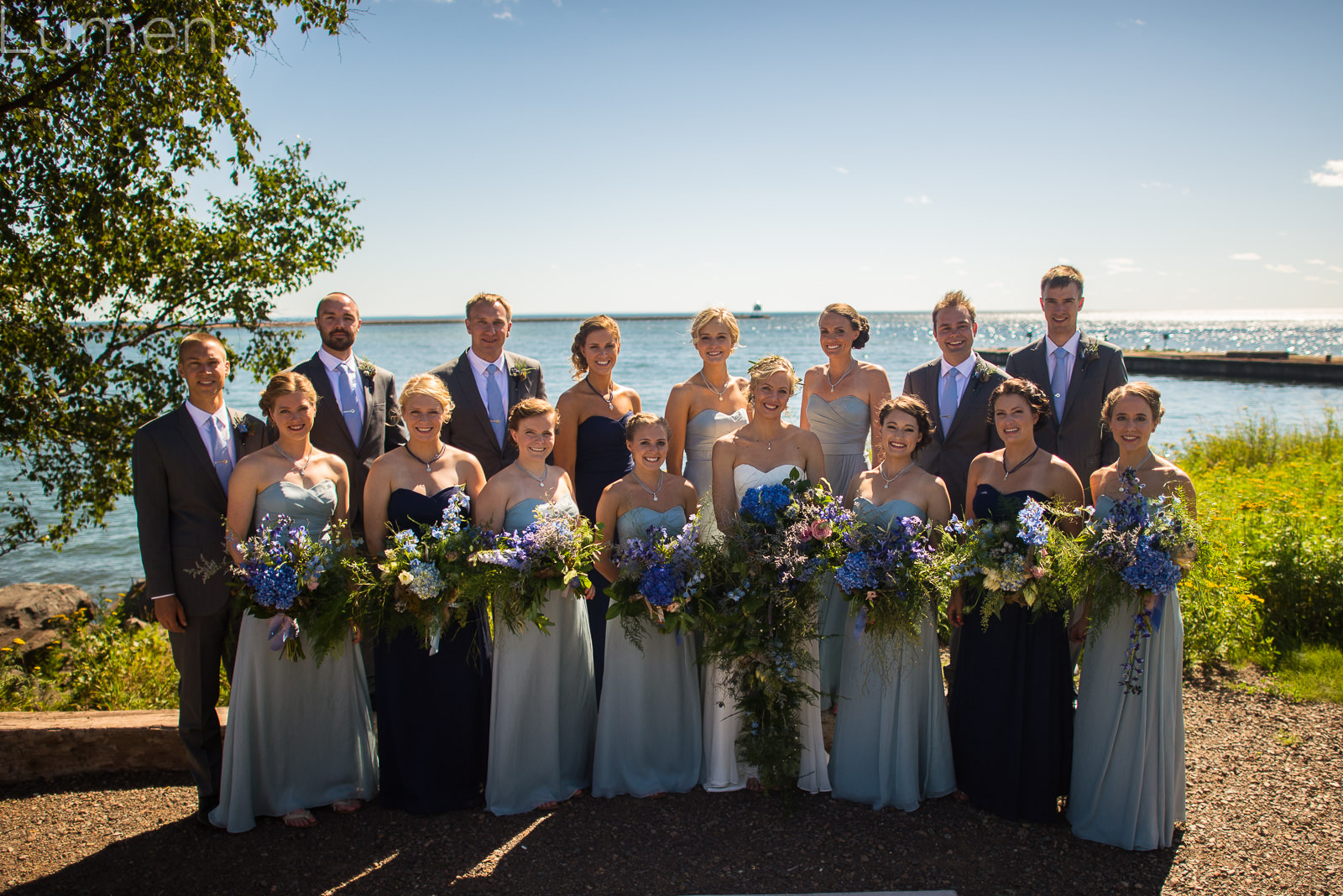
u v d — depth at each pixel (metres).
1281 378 37.03
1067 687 3.79
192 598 3.85
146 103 7.45
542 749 3.95
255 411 26.73
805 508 3.85
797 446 4.33
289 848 3.61
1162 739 3.51
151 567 3.83
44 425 7.95
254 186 9.06
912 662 3.86
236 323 9.00
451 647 3.88
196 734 3.87
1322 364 35.47
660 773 4.09
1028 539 3.44
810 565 3.70
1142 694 3.50
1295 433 13.74
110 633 7.61
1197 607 5.21
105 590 11.49
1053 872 3.39
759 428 4.33
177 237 8.45
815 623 3.99
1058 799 4.02
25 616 8.08
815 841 3.63
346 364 4.84
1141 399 3.76
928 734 3.94
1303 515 6.74
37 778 4.23
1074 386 4.86
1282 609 5.91
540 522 3.76
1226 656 5.52
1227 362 39.12
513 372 5.18
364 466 4.84
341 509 4.07
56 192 7.27
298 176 9.22
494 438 5.03
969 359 4.95
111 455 8.41
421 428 3.96
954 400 4.96
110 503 8.64
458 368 5.05
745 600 3.73
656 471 4.23
